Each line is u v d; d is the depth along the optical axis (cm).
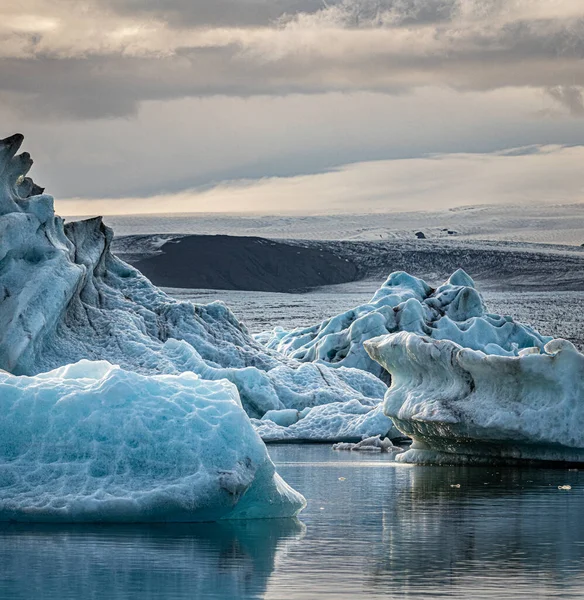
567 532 3659
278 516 3934
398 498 4656
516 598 2623
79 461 3700
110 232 10862
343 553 3219
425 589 2723
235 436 3734
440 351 6462
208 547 3275
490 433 6109
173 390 3834
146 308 10550
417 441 6856
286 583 2788
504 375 6144
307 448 8081
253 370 9719
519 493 4884
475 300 13000
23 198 9831
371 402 10019
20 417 3769
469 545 3384
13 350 8819
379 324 12394
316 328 14050
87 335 9731
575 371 5991
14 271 9350
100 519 3619
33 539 3362
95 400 3766
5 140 9612
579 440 5950
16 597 2631
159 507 3594
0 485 3691
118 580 2816
